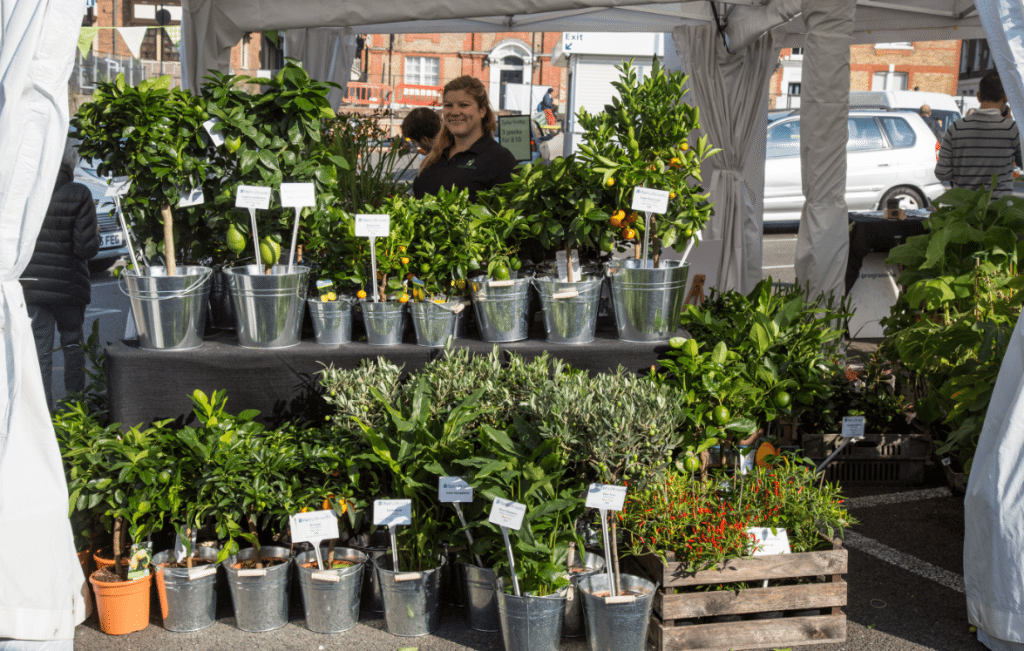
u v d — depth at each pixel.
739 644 2.59
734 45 5.83
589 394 2.56
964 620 2.80
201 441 2.72
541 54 25.95
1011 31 2.56
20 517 2.51
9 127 2.44
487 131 4.72
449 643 2.66
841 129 4.92
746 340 3.18
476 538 2.72
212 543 2.89
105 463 2.71
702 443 2.91
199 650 2.60
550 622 2.50
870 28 6.65
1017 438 2.55
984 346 3.19
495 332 3.08
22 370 2.54
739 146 6.07
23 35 2.44
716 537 2.55
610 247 3.18
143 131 2.84
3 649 2.50
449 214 3.13
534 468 2.46
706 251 5.93
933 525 3.59
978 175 6.29
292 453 2.78
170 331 2.89
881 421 4.05
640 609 2.48
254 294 2.91
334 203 3.28
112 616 2.67
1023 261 3.92
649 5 6.03
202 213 3.17
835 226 5.04
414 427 2.65
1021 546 2.51
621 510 2.66
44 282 4.20
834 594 2.63
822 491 2.95
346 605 2.70
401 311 3.06
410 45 25.89
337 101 6.92
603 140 3.11
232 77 3.07
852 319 6.33
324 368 2.92
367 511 2.90
